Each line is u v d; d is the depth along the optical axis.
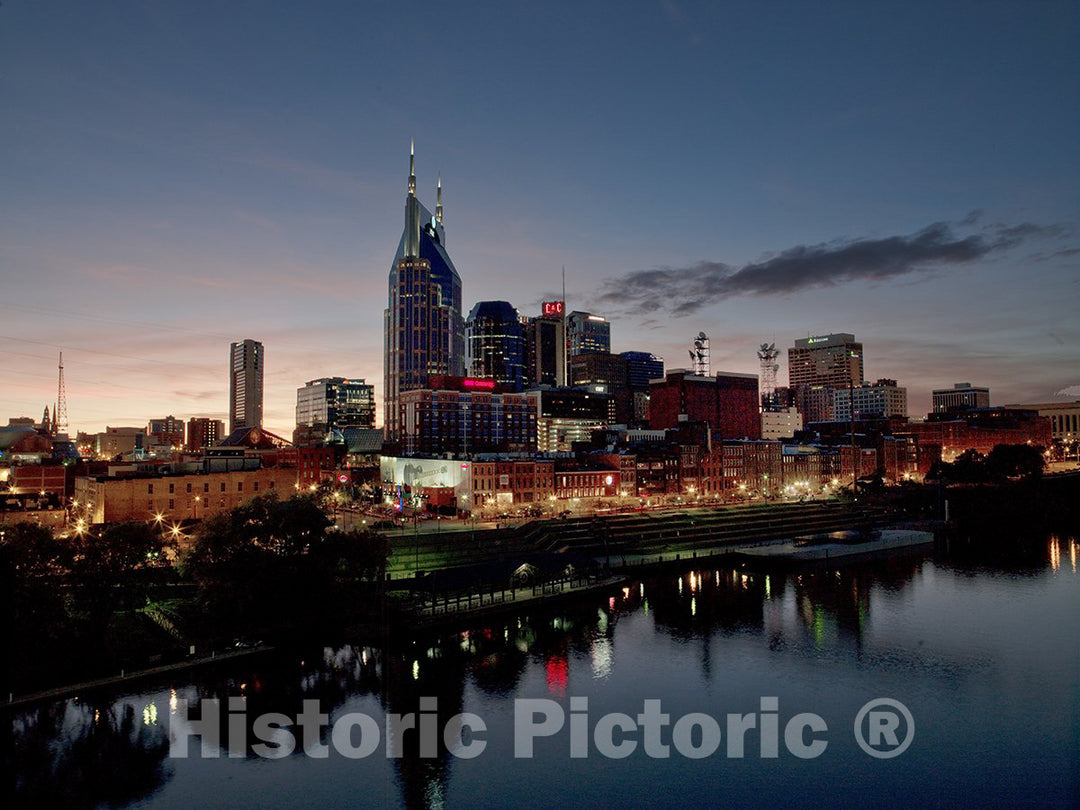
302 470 197.38
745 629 101.69
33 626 71.69
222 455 175.12
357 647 91.19
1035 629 100.62
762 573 140.88
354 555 96.56
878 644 94.44
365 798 56.12
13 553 70.81
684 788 58.72
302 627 92.62
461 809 55.12
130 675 75.62
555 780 59.62
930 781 59.94
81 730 65.44
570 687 79.56
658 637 98.00
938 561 151.88
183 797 55.53
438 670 84.12
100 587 79.00
